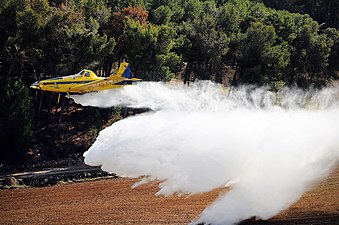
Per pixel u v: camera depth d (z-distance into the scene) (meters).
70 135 142.25
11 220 86.62
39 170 124.06
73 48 142.12
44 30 139.50
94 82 103.25
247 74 181.88
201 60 186.38
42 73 149.38
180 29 188.50
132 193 96.81
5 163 125.00
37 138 137.88
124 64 105.25
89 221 83.94
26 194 104.38
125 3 197.62
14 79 140.88
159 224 78.38
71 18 147.25
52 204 96.06
